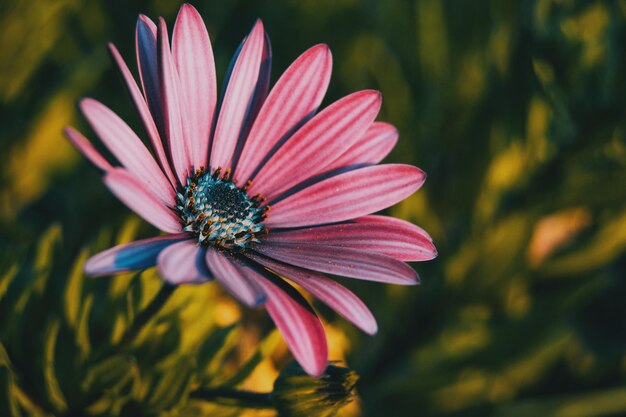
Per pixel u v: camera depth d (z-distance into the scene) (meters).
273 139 0.19
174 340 0.20
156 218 0.16
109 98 0.27
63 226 0.27
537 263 0.27
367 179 0.19
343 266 0.17
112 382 0.18
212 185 0.19
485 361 0.26
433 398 0.27
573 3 0.25
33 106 0.27
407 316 0.27
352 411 0.26
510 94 0.26
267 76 0.19
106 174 0.15
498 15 0.27
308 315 0.16
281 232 0.19
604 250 0.26
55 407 0.19
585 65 0.25
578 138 0.25
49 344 0.19
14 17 0.24
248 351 0.25
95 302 0.23
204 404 0.19
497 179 0.26
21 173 0.26
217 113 0.19
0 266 0.19
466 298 0.27
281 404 0.18
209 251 0.17
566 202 0.25
